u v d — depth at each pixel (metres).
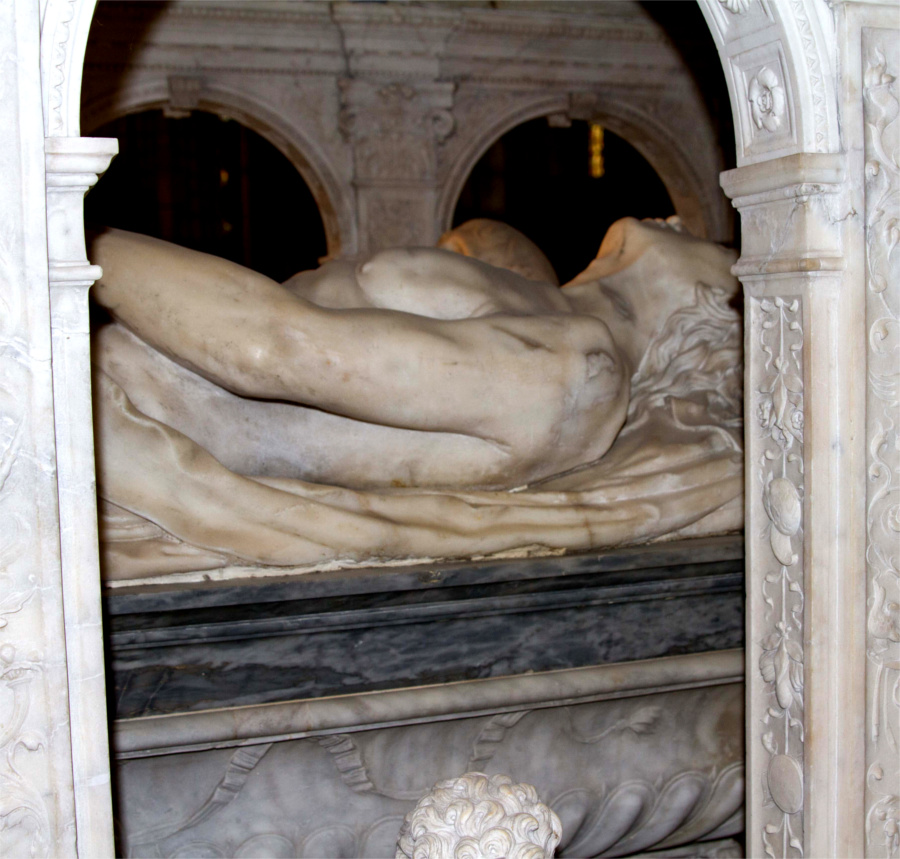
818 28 1.73
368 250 6.47
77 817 1.49
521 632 2.19
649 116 6.92
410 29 6.12
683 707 2.37
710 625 2.33
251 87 6.17
